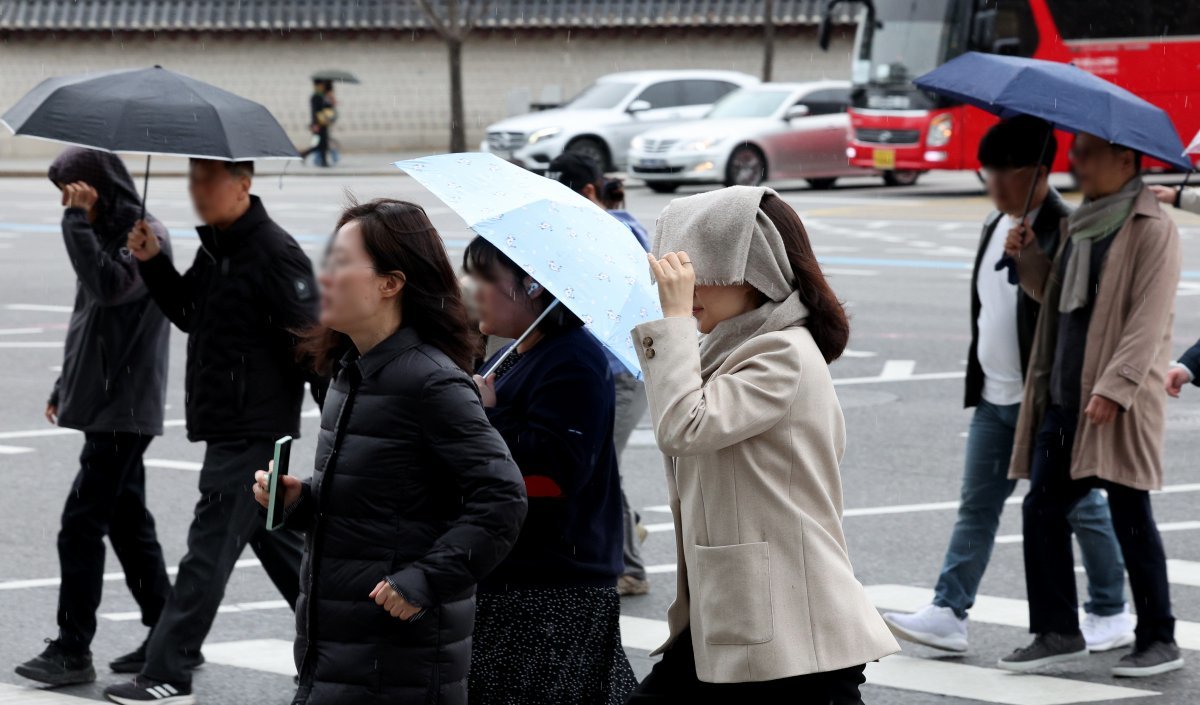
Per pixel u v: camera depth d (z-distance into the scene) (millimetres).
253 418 5863
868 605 4008
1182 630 7145
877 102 30219
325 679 4008
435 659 3992
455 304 4094
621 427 7297
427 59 46344
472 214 4508
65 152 6297
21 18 44250
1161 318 6273
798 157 31594
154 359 6480
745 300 4035
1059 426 6426
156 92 6020
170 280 5980
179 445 11188
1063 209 6629
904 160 29953
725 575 3910
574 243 4512
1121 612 6957
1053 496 6480
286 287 5793
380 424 3971
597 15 45844
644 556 8523
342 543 3992
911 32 29875
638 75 34500
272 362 5879
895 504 9555
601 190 7602
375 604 3957
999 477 6797
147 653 5996
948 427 11734
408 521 3979
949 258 21672
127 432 6387
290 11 45469
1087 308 6344
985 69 6789
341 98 46281
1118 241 6301
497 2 46031
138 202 6414
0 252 22766
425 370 3969
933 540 8773
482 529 3920
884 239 23859
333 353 4285
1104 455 6332
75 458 10773
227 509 5871
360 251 4008
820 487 3945
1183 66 28797
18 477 10203
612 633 4707
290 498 4082
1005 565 8352
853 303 17734
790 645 3879
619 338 4402
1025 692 6359
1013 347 6723
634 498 9805
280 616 7484
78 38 45094
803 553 3912
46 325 16578
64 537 6363
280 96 46219
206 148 5777
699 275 3971
